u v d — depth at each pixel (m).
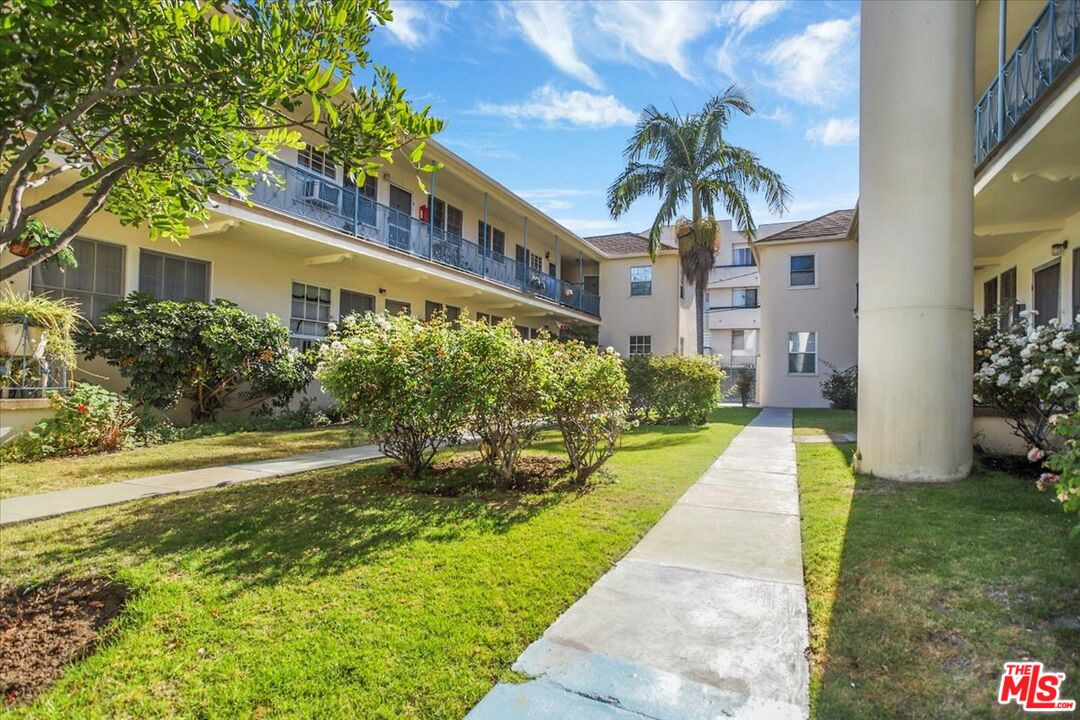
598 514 5.01
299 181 11.58
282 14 2.60
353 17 2.76
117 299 9.65
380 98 2.84
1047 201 8.46
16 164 2.42
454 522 4.71
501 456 6.16
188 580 3.48
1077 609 2.98
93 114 2.78
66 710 2.28
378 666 2.58
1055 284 9.81
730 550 4.15
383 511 5.01
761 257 21.80
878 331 6.34
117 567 3.68
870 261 6.43
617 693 2.38
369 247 12.82
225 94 2.63
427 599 3.25
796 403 21.09
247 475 6.50
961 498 5.23
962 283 6.09
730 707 2.28
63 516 4.78
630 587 3.48
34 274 8.55
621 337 25.72
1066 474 3.14
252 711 2.28
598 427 6.02
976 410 7.44
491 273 18.25
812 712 2.25
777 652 2.70
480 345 5.75
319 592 3.33
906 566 3.62
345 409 6.15
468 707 2.30
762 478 6.72
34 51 2.15
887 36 6.29
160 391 9.30
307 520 4.72
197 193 3.53
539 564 3.79
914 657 2.61
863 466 6.55
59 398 7.60
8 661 2.64
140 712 2.27
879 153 6.33
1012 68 8.03
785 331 21.31
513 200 18.42
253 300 12.02
